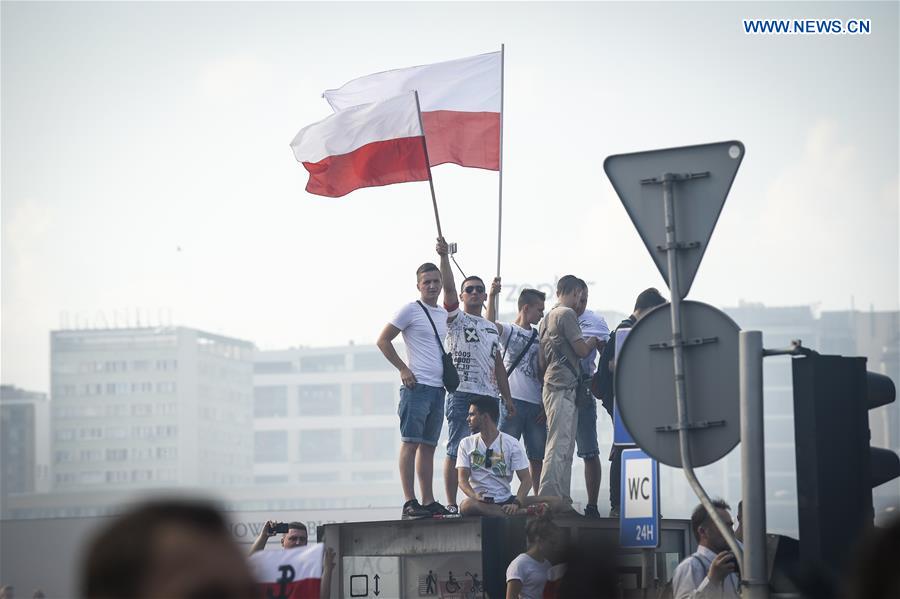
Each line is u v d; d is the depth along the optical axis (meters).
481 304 27.45
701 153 14.74
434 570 22.62
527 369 28.06
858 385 14.39
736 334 14.42
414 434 26.00
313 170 29.39
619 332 25.25
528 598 20.39
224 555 5.69
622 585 19.80
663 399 14.61
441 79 31.83
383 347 26.34
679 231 14.73
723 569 18.69
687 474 14.32
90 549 5.66
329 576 22.31
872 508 14.17
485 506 24.56
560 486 25.28
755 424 13.90
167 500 5.77
